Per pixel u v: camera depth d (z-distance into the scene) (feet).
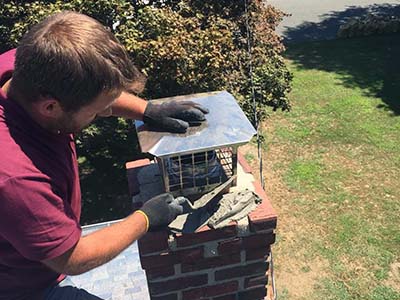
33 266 5.26
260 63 22.47
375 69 40.09
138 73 4.56
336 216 25.54
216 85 20.16
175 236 6.48
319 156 30.12
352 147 30.86
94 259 4.79
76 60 3.95
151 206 5.65
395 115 34.01
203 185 6.67
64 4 20.25
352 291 21.62
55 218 4.37
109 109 5.15
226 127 6.27
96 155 28.25
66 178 4.77
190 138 6.11
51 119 4.44
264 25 23.91
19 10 20.54
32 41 4.03
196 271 7.00
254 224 6.57
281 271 22.62
